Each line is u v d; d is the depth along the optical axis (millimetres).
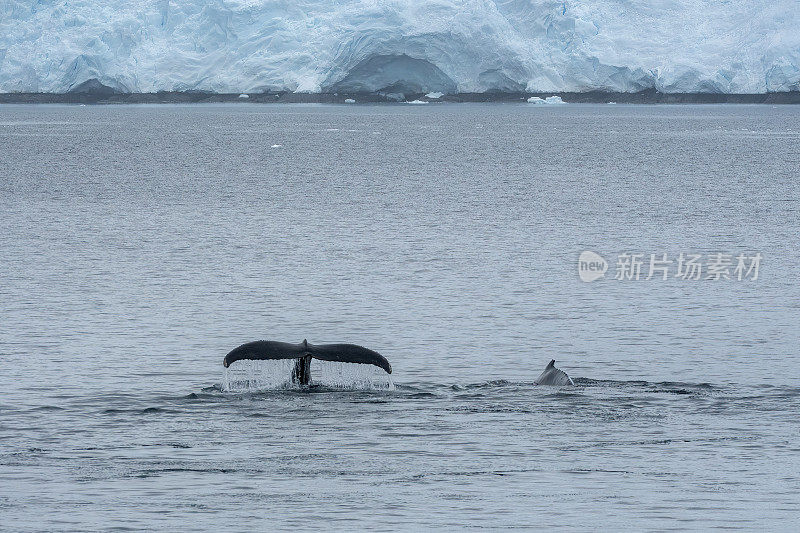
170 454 64812
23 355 95625
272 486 58469
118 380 85938
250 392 80750
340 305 123188
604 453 65000
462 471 61281
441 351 99375
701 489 58000
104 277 140875
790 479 59750
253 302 124375
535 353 98938
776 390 82750
